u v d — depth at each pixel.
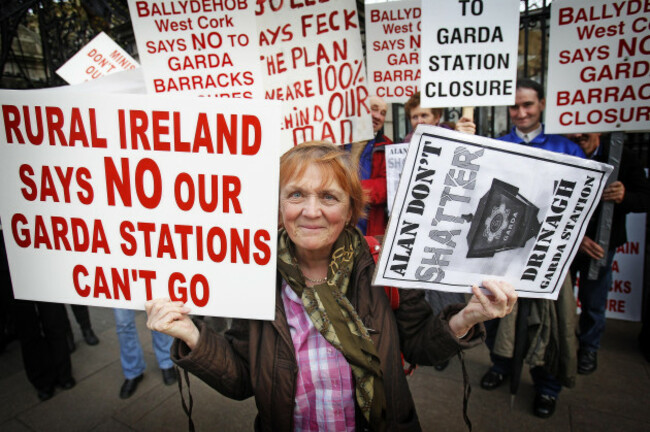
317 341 1.18
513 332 2.24
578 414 2.38
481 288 1.11
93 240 1.17
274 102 1.07
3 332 3.45
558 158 1.03
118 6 5.72
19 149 1.14
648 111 2.02
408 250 1.06
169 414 2.59
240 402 2.68
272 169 1.10
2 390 2.90
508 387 2.64
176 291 1.17
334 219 1.14
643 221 3.24
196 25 2.26
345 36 2.29
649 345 2.83
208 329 1.15
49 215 1.17
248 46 2.26
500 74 2.03
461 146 1.00
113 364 3.18
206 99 1.08
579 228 1.09
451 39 2.01
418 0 3.15
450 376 2.81
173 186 1.13
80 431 2.47
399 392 1.15
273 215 1.11
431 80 2.05
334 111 2.38
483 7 1.98
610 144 2.12
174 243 1.15
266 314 1.14
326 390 1.17
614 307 3.42
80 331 3.75
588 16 2.02
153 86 2.33
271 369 1.15
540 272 1.11
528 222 1.07
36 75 6.44
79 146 1.13
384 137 3.20
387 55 3.29
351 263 1.21
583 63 2.07
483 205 1.05
